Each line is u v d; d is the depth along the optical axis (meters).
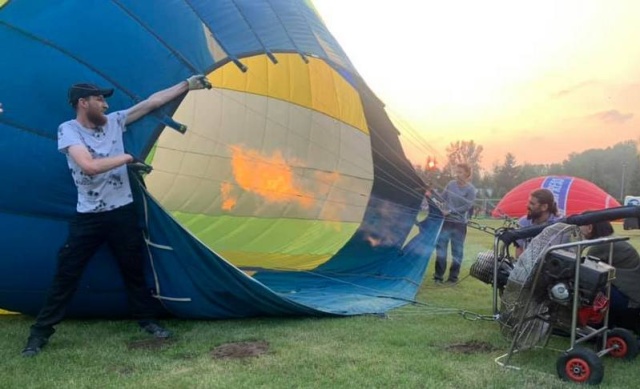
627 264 4.54
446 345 4.58
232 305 5.14
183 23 5.31
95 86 4.28
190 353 4.29
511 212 15.07
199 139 9.78
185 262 4.80
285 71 9.21
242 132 9.72
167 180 9.59
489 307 6.02
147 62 4.93
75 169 4.29
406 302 6.11
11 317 5.38
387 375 3.86
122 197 4.48
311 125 9.31
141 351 4.32
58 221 4.66
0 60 4.66
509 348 4.40
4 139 4.52
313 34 6.99
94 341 4.57
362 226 8.33
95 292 4.93
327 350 4.40
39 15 4.86
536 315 4.06
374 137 8.67
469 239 11.41
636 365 4.18
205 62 5.23
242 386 3.64
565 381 3.79
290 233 8.75
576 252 3.80
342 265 7.54
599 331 4.14
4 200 4.56
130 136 4.62
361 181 8.77
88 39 4.84
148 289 4.83
